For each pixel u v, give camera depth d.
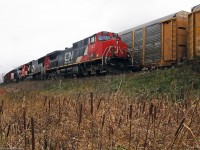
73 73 32.34
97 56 26.77
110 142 5.31
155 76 17.06
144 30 25.75
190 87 13.89
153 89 14.65
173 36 22.64
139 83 16.64
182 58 22.16
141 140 5.47
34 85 29.09
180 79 15.29
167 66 23.12
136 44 26.77
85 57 29.28
